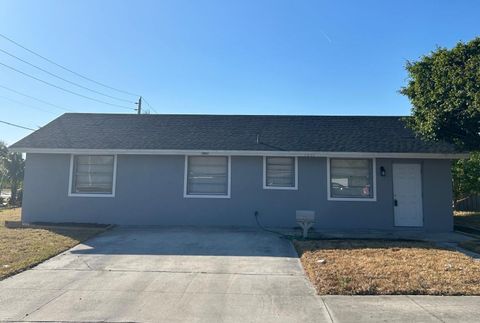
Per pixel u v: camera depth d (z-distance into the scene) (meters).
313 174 14.90
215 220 14.96
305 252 10.02
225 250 10.69
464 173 20.36
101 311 6.18
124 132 16.25
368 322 5.71
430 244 11.27
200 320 5.85
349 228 14.65
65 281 7.80
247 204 14.92
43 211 15.24
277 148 14.66
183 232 13.45
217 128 16.67
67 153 15.16
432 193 14.68
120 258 9.72
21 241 11.41
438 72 11.48
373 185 14.77
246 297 6.88
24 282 7.71
